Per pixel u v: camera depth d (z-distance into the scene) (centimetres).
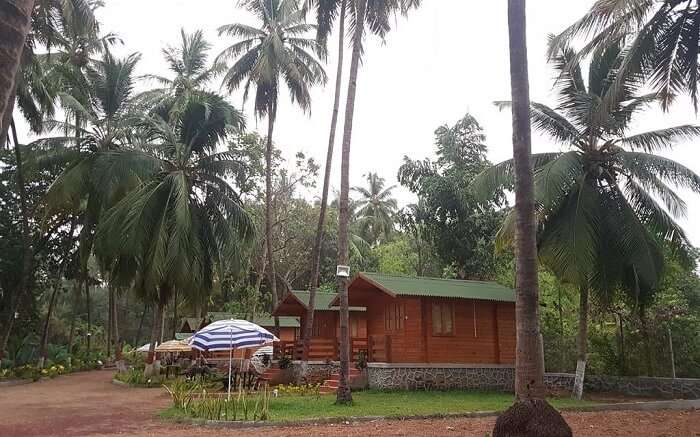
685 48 1416
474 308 2108
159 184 2412
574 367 2280
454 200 2994
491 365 2042
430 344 1989
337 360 2306
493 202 3012
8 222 3150
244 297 3631
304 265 4259
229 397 1412
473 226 3022
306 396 1753
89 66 3178
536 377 764
